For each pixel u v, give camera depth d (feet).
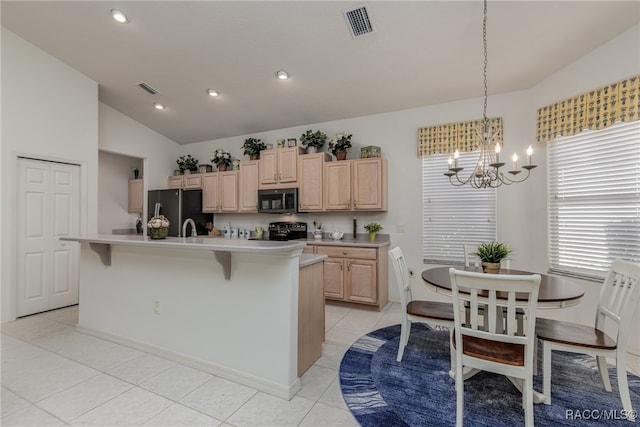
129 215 19.20
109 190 18.19
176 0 8.79
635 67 7.73
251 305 6.82
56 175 12.21
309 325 7.55
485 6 7.81
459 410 5.38
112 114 15.49
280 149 14.79
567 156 9.88
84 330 9.71
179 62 11.62
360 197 13.05
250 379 6.73
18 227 11.15
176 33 10.11
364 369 7.49
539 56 9.39
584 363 7.69
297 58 10.79
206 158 18.80
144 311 8.46
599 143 8.94
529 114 11.12
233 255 7.06
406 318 7.83
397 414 5.79
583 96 8.98
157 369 7.47
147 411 5.84
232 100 14.03
